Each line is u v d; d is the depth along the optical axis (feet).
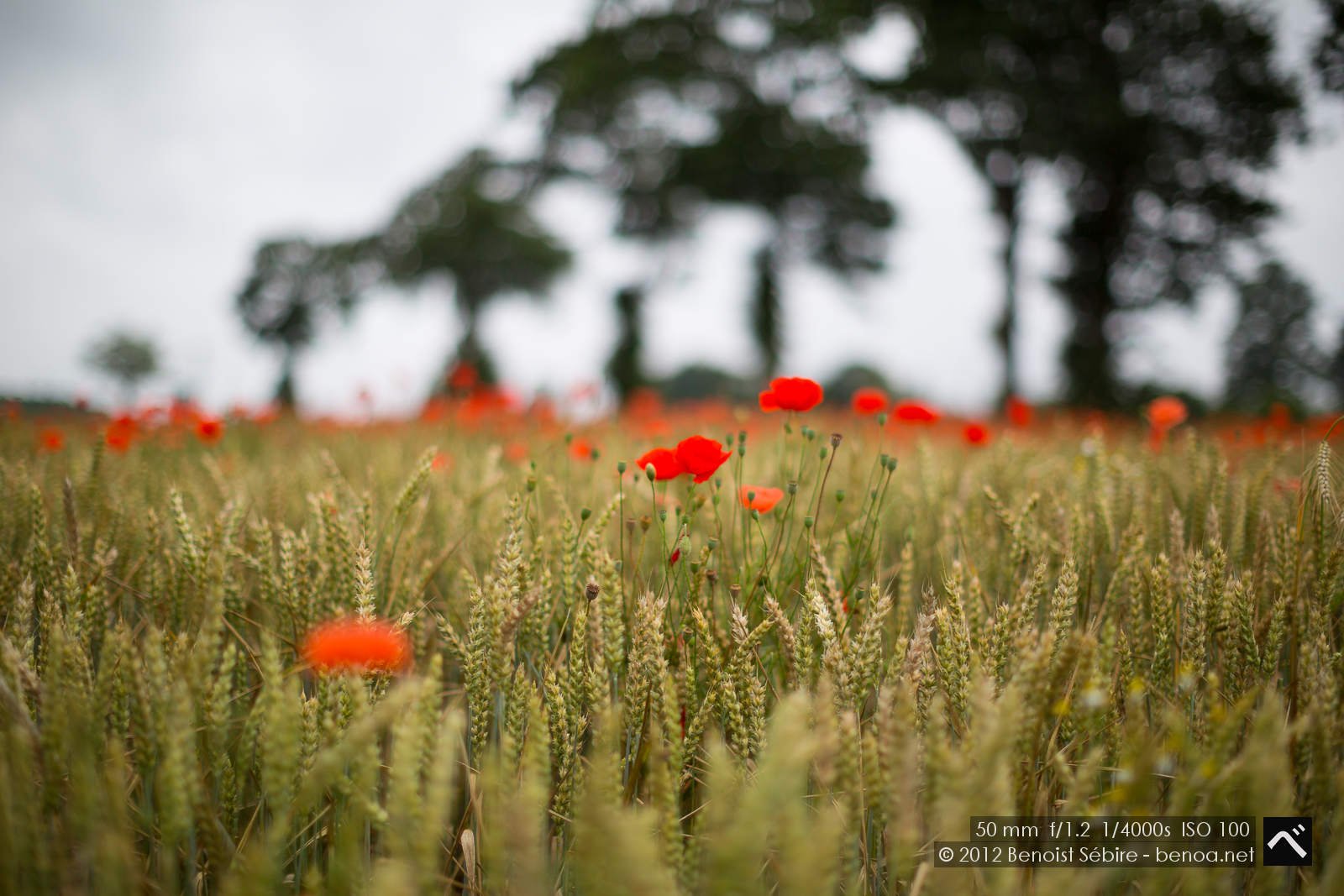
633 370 117.19
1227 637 4.01
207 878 3.47
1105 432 16.43
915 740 2.92
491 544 5.76
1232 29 63.36
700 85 106.32
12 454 10.00
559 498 5.55
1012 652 3.79
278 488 6.89
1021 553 5.17
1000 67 67.92
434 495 7.20
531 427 17.07
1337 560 4.03
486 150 146.20
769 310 107.34
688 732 3.63
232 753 4.05
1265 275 64.34
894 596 5.53
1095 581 5.22
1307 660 3.81
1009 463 8.16
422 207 151.12
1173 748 3.12
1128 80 68.33
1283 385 60.70
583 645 3.69
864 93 85.51
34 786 2.87
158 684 2.90
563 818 3.42
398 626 3.72
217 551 4.33
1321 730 3.08
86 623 4.02
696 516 5.91
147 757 3.31
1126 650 4.05
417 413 20.63
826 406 23.07
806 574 4.81
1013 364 69.56
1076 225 70.03
